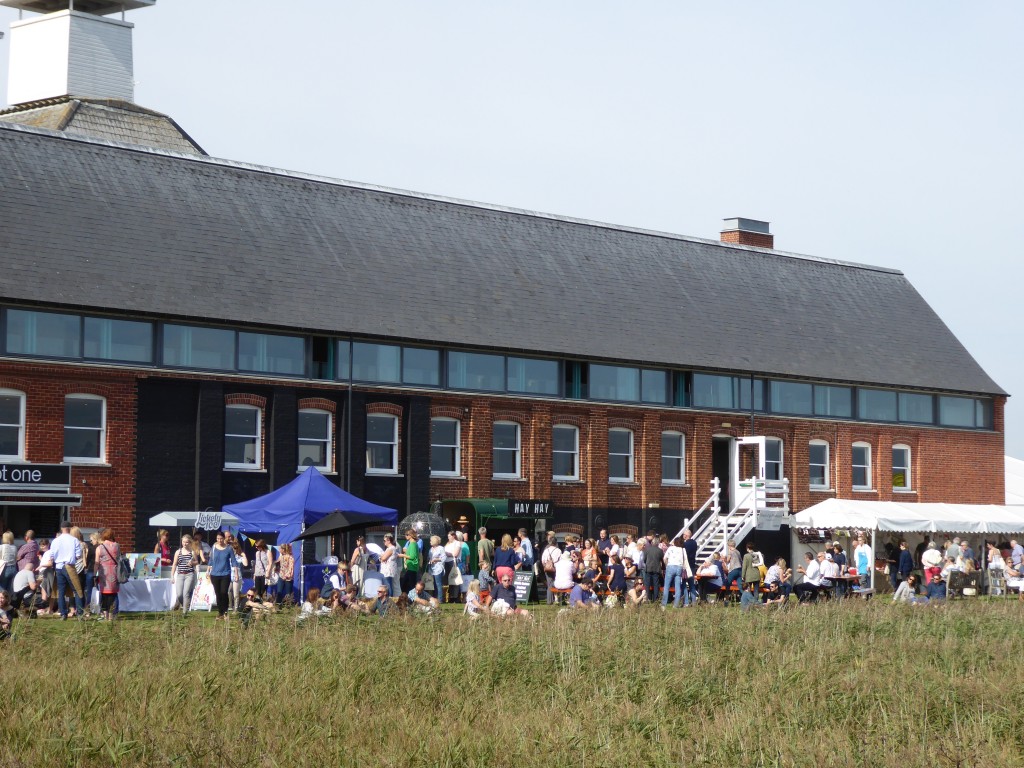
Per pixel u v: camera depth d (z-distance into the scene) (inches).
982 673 854.5
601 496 1861.5
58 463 1427.2
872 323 2336.4
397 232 1882.4
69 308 1459.2
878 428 2177.7
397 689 749.3
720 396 2007.9
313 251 1752.0
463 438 1748.3
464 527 1622.8
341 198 1879.9
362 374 1667.1
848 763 600.7
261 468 1585.9
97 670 729.6
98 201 1626.5
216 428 1544.0
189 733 609.3
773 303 2231.8
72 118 2487.7
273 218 1772.9
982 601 1445.6
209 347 1560.0
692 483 1964.8
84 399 1477.6
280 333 1609.3
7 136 1636.3
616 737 645.3
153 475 1503.4
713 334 2058.3
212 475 1534.2
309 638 883.4
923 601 1419.8
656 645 922.1
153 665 765.9
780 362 2084.2
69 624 1031.0
